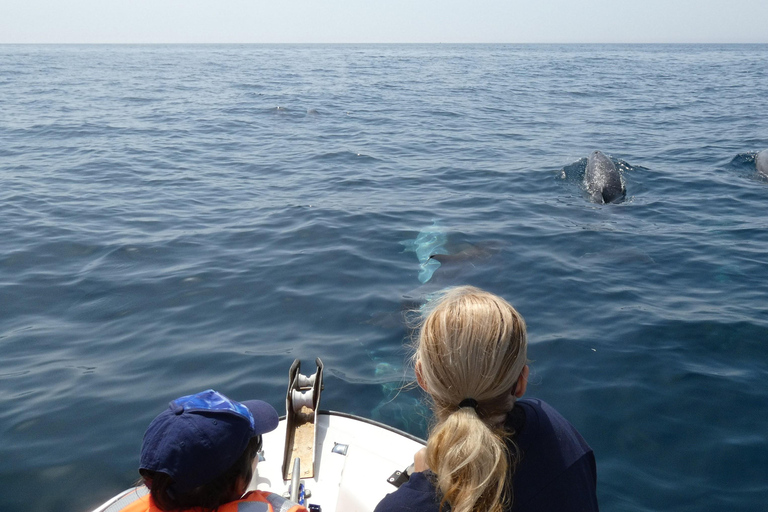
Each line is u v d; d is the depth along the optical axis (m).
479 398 2.07
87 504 4.13
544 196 11.41
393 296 7.17
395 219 9.95
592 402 5.23
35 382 5.52
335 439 3.95
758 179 12.60
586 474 2.23
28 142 16.61
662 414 5.07
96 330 6.47
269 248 8.69
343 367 5.72
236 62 61.22
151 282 7.59
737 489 4.26
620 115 22.39
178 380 5.55
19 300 7.11
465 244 8.80
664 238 9.19
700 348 6.05
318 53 99.75
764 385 5.44
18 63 54.28
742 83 36.53
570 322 6.60
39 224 9.69
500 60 68.62
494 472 1.93
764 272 7.95
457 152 15.41
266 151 15.74
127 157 14.84
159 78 38.59
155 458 2.21
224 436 2.26
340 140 17.28
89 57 72.88
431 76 41.75
